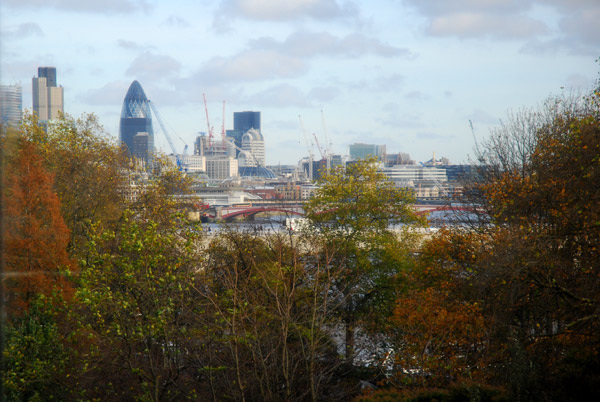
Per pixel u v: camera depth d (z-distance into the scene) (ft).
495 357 94.38
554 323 104.63
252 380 90.58
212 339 88.43
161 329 89.45
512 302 98.37
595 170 100.37
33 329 94.58
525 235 101.65
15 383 90.27
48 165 156.87
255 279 113.19
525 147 175.52
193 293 103.60
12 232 91.97
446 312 103.71
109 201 167.43
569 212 101.45
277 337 92.79
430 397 69.82
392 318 122.52
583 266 96.84
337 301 130.00
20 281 97.14
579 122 112.06
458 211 172.45
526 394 65.31
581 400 61.41
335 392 102.27
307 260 126.52
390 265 160.56
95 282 90.68
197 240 114.73
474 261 118.01
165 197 170.40
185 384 95.04
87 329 91.09
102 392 103.76
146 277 90.17
